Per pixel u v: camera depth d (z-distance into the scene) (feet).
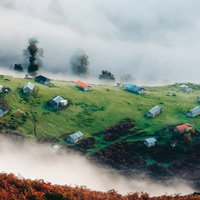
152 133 421.18
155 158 374.43
